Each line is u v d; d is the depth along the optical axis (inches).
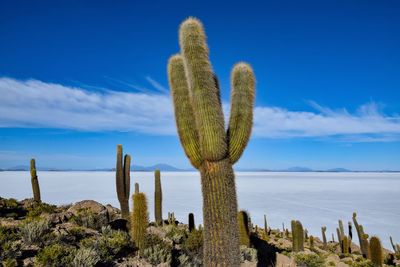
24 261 221.3
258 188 4665.4
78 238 296.2
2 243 227.8
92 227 362.3
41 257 221.8
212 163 203.0
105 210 479.8
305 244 1127.6
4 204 394.9
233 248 196.4
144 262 276.4
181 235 405.1
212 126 197.9
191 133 212.8
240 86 223.1
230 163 209.6
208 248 199.5
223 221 197.2
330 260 605.6
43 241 254.7
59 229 303.6
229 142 211.6
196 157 210.2
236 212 205.5
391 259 718.5
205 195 204.5
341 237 1012.5
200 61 207.9
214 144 197.2
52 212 415.8
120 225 412.5
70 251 243.0
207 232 200.8
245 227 444.5
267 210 2295.8
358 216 2065.7
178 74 229.8
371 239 590.6
